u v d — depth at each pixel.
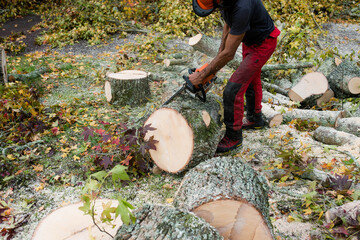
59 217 1.58
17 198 2.36
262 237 1.58
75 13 7.56
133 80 3.82
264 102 3.97
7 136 3.16
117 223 1.56
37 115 3.46
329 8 8.63
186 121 2.40
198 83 2.49
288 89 4.41
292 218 2.05
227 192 1.59
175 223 1.34
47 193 2.42
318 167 2.61
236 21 2.24
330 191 2.21
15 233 2.02
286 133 3.25
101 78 4.86
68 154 2.92
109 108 3.88
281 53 4.76
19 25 8.18
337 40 7.04
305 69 4.43
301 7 7.53
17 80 4.51
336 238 1.87
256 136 3.28
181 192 1.76
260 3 2.42
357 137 2.90
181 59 5.38
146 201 2.33
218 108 2.84
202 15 2.27
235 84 2.61
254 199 1.59
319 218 1.99
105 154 2.67
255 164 2.75
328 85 3.94
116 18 7.66
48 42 6.85
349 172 2.26
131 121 3.50
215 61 2.39
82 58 5.87
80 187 2.49
